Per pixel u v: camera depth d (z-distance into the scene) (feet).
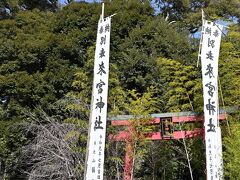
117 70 49.19
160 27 53.88
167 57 52.06
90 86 41.75
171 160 46.55
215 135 32.32
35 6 77.66
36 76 50.67
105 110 32.09
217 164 31.78
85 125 40.01
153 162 45.19
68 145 40.60
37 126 43.52
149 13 58.65
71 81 49.80
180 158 47.44
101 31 33.55
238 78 38.29
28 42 53.93
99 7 56.70
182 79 40.57
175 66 41.57
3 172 49.37
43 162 41.32
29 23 62.28
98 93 32.48
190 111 40.50
